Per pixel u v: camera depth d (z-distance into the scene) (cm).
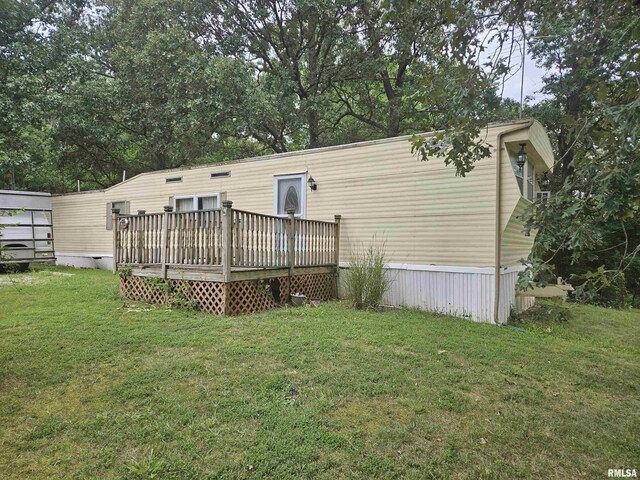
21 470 220
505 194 622
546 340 524
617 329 653
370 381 346
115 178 1844
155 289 659
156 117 1440
